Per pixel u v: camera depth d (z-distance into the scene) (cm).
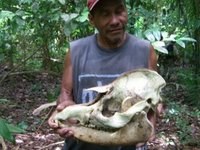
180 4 630
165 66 725
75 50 219
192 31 629
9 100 621
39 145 450
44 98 643
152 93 190
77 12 445
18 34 715
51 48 743
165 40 409
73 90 221
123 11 206
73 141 219
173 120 519
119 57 213
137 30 434
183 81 643
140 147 211
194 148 450
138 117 180
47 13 491
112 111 193
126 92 190
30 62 779
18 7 576
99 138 186
